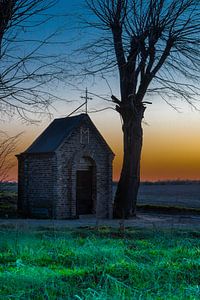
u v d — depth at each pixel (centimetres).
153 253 1011
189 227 1848
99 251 988
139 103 2894
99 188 2898
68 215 2748
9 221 2342
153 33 2784
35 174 2847
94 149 2889
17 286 675
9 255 977
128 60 2877
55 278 727
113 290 634
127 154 2923
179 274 788
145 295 623
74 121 2848
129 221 2512
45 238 1270
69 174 2777
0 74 1303
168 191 7506
